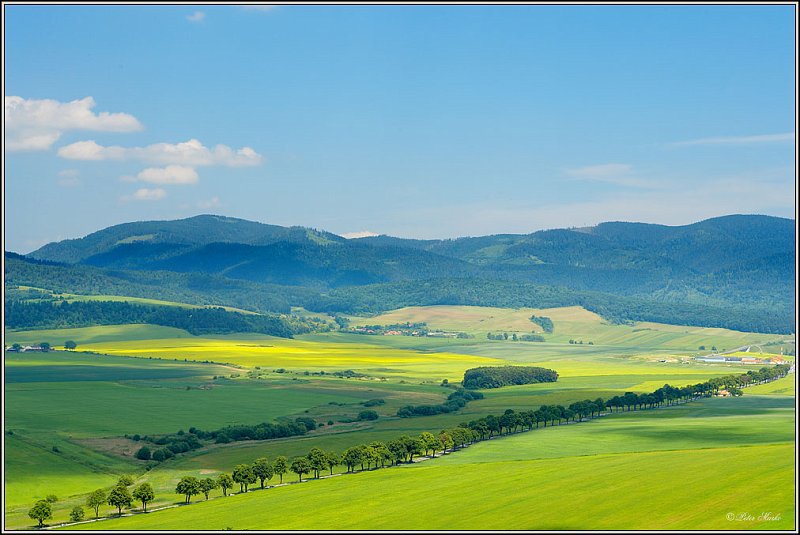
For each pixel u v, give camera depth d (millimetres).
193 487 153125
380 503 137500
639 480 140750
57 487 163875
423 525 120938
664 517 115250
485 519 122188
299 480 168250
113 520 137375
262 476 160125
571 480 145875
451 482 152250
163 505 149125
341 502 140000
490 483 148750
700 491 128000
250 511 137000
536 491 139125
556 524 116250
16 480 167125
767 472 136750
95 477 173375
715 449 175125
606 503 126312
